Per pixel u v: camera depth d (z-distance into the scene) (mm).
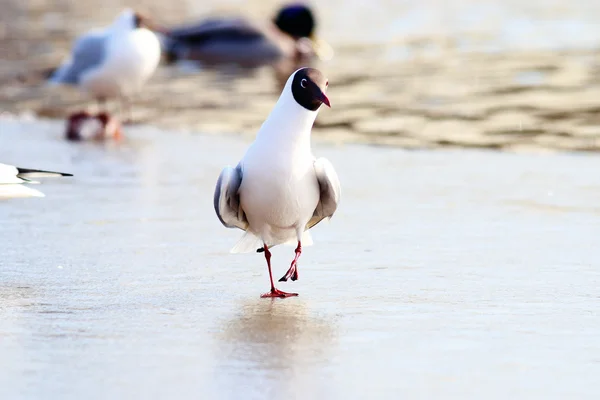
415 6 45062
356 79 27047
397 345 8078
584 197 14234
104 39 21922
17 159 17266
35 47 33406
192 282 10070
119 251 11281
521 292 9648
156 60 22016
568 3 43625
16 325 8539
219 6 49688
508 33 35312
